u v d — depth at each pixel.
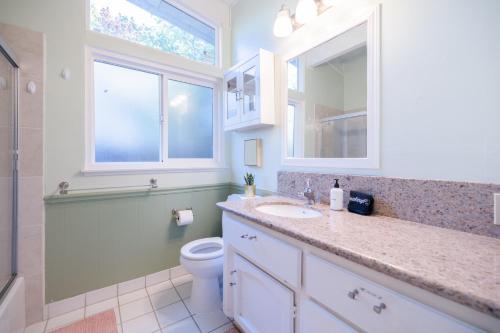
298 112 1.57
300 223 0.95
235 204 1.35
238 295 1.24
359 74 1.22
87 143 1.63
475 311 0.47
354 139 1.25
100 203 1.66
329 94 1.37
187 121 2.16
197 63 2.10
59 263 1.51
